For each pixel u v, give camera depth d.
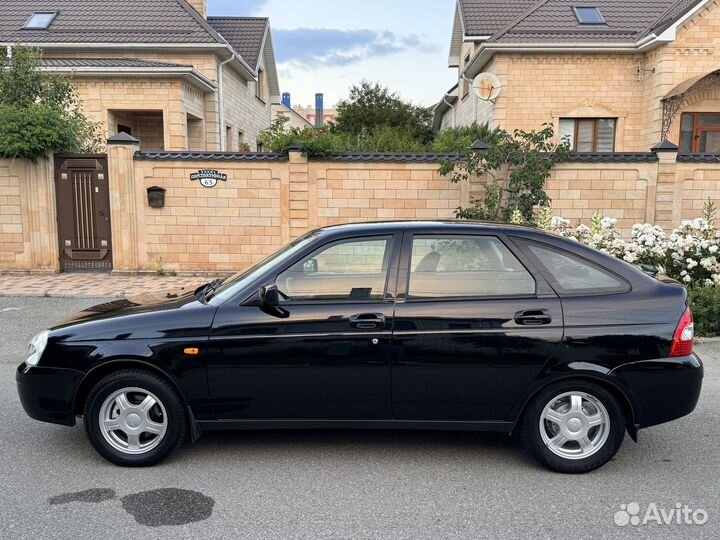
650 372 3.94
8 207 11.85
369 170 11.88
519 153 10.91
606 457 4.02
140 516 3.48
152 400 4.06
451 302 4.00
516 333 3.94
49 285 10.86
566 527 3.39
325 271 4.15
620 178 11.70
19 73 13.30
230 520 3.44
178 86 17.14
